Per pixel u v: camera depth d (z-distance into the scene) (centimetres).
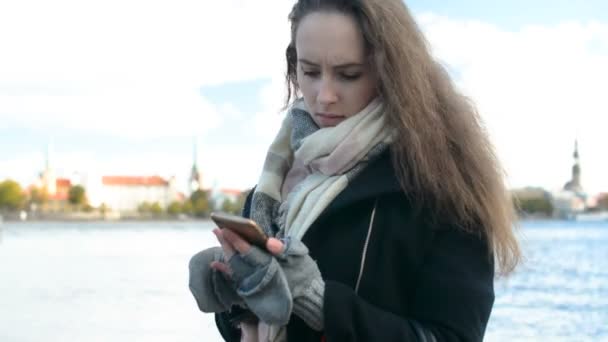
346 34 179
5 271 2059
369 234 179
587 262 2080
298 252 162
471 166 185
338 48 179
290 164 203
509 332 938
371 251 179
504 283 209
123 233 6656
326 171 183
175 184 13762
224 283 177
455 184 178
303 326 180
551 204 10344
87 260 2570
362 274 178
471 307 172
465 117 188
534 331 943
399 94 179
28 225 10438
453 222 179
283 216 190
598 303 1164
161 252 3141
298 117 196
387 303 178
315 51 181
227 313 210
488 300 176
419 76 180
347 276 179
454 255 178
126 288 1550
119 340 919
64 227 9306
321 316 164
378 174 182
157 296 1395
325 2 182
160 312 1162
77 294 1443
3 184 12581
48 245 3934
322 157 183
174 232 6975
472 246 180
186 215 12850
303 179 197
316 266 166
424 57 185
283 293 156
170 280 1730
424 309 175
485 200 182
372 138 181
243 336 193
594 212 10312
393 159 181
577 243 3403
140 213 12812
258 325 190
